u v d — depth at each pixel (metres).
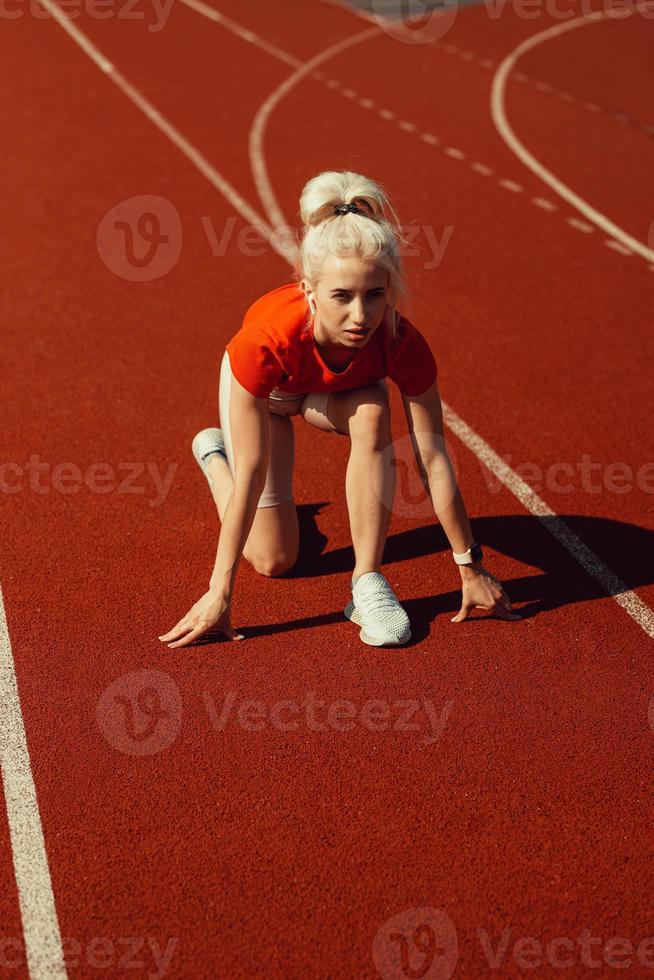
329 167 8.13
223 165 8.06
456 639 3.47
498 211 7.43
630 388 5.12
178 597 3.62
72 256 6.38
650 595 3.71
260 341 3.03
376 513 3.35
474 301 6.02
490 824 2.82
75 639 3.40
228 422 3.32
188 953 2.46
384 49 12.23
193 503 4.13
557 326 5.75
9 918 2.53
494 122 9.58
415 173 8.12
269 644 3.42
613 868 2.71
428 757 3.02
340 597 3.66
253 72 10.81
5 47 11.25
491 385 5.11
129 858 2.69
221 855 2.70
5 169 7.73
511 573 3.81
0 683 3.21
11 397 4.82
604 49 12.73
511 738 3.09
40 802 2.83
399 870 2.68
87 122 8.90
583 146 8.98
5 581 3.65
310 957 2.47
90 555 3.81
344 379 3.16
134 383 5.00
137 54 11.25
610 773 2.99
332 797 2.88
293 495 3.79
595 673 3.34
